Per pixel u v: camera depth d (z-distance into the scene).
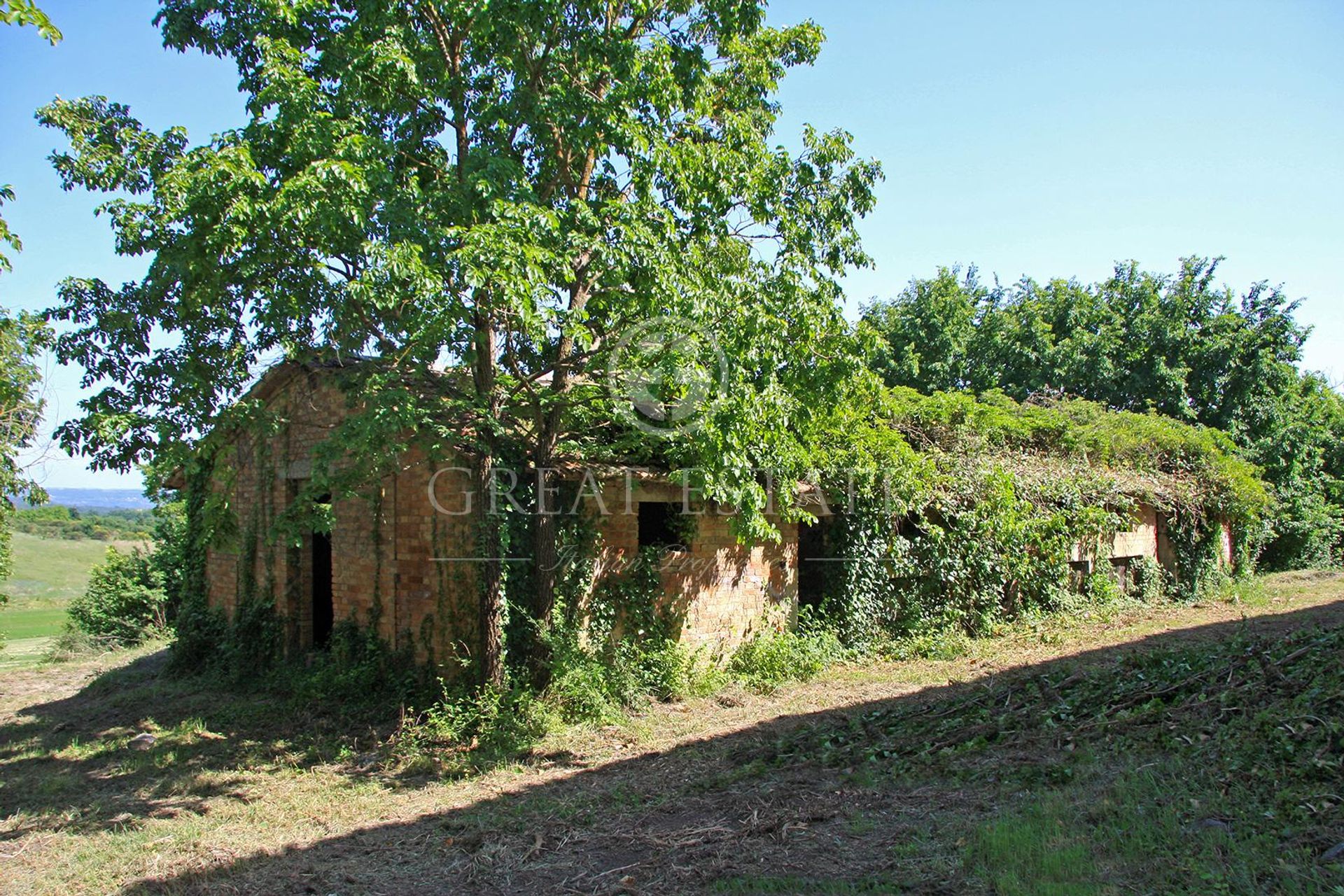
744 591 12.88
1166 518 20.70
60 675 16.73
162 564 21.80
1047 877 4.84
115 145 8.79
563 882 5.77
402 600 11.72
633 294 8.92
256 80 9.26
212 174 7.52
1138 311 29.19
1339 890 4.16
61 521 57.59
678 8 10.45
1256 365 27.53
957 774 6.89
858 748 8.13
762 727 9.78
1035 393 24.42
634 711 10.68
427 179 9.62
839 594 13.89
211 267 8.15
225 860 6.65
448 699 10.41
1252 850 4.73
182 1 9.09
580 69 9.62
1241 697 7.02
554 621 10.60
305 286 8.82
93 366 8.55
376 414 8.24
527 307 7.73
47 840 7.22
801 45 11.26
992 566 15.34
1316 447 29.12
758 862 5.67
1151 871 4.76
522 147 9.95
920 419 17.16
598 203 9.63
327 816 7.63
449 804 7.81
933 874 5.12
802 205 10.20
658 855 6.04
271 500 14.05
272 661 13.70
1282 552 27.77
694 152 9.30
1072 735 7.28
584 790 7.88
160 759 9.55
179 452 8.29
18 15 4.64
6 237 6.04
